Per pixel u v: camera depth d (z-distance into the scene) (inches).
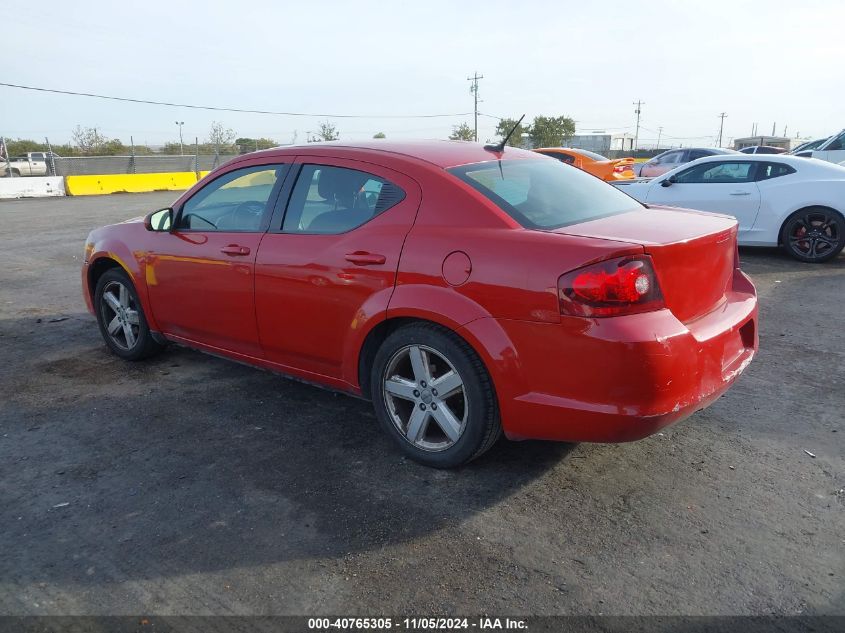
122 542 115.2
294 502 126.7
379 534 116.2
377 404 142.9
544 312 114.6
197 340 181.8
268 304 156.2
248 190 165.6
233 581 104.8
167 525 120.0
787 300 270.5
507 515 121.2
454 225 128.2
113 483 134.6
